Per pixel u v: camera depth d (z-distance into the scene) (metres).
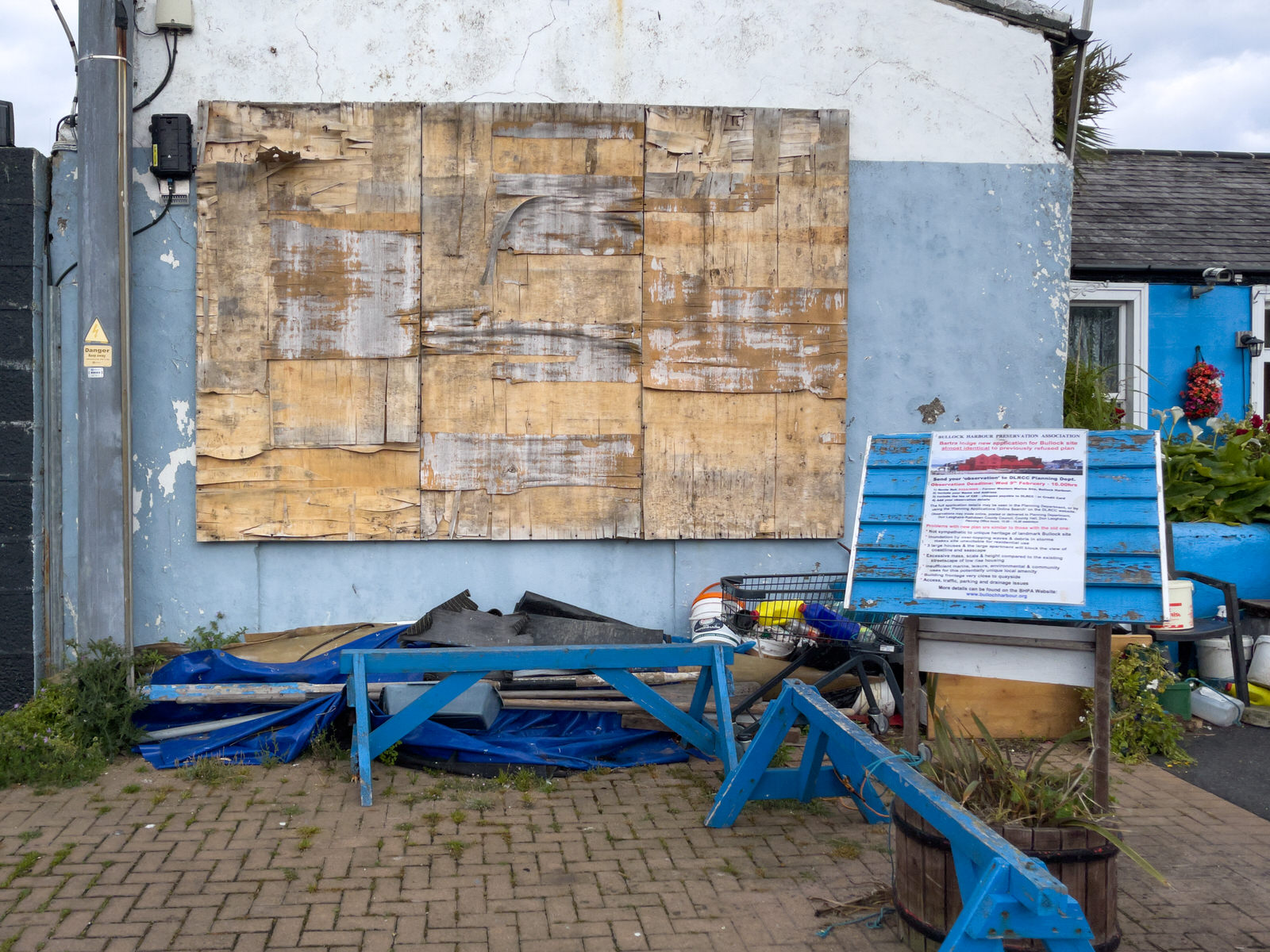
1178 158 10.35
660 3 5.93
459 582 5.88
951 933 2.51
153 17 5.61
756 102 6.01
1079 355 8.48
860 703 5.37
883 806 4.02
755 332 5.96
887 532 3.80
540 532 5.87
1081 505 3.52
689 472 5.95
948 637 3.66
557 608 5.70
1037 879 2.44
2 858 3.70
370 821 4.11
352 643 5.47
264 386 5.67
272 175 5.65
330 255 5.70
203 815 4.14
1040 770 3.39
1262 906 3.51
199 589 5.71
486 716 4.97
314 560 5.79
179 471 5.69
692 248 5.91
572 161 5.83
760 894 3.53
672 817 4.24
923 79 6.11
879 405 6.12
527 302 5.82
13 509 5.26
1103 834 3.01
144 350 5.64
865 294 6.09
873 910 3.41
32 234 5.29
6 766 4.50
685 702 5.29
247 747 4.87
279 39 5.70
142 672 5.38
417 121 5.73
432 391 5.78
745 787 4.09
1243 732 5.61
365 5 5.74
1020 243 6.20
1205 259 8.34
